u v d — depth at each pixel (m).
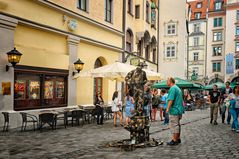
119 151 8.55
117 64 15.12
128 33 27.47
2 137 10.95
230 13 59.78
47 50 16.12
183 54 37.41
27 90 14.75
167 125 15.56
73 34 17.97
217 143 9.84
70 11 17.61
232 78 57.69
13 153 8.25
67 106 17.61
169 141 10.35
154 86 24.97
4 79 13.12
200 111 29.94
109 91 22.89
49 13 16.12
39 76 15.51
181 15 37.56
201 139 10.72
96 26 20.78
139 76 9.69
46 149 8.83
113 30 23.16
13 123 13.47
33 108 15.07
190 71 70.12
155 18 34.84
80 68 17.64
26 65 14.48
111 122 16.48
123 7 25.45
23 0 14.27
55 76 16.70
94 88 21.34
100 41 21.33
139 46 30.88
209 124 16.25
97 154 8.15
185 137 11.22
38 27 15.12
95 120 17.33
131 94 9.86
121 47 24.97
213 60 65.81
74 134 11.83
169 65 37.78
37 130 12.88
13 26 13.52
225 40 60.41
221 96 17.86
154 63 36.03
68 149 8.84
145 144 9.23
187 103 31.48
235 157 7.70
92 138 10.88
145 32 30.52
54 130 12.97
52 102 16.50
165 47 38.06
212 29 66.00
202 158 7.60
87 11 19.66
